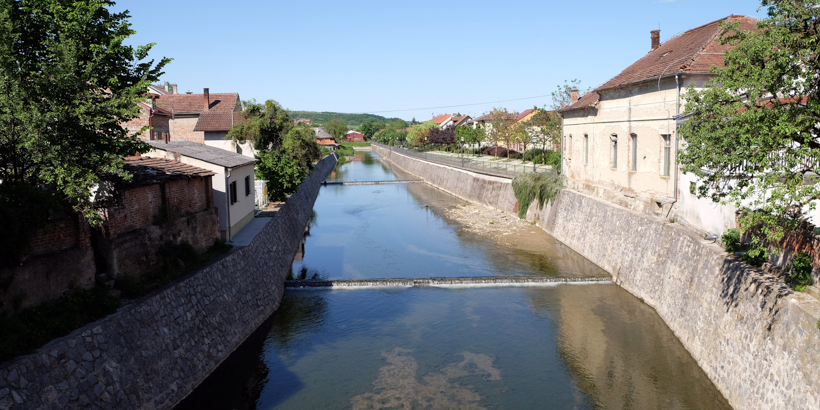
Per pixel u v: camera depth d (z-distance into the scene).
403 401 14.42
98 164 12.82
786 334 11.19
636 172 25.94
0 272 10.58
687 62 22.11
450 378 15.75
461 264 27.84
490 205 47.22
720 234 17.14
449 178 61.91
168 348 13.66
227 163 23.55
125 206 15.08
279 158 43.38
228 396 14.64
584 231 29.22
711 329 15.03
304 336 18.78
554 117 56.06
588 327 19.08
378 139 189.38
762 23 11.17
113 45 13.47
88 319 11.95
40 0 12.89
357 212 45.97
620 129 27.70
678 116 20.91
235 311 17.95
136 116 13.43
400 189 64.12
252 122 49.47
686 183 20.20
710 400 13.80
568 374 15.84
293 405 14.19
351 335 18.89
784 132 10.12
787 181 10.74
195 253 17.94
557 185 35.59
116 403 11.29
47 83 12.03
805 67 11.05
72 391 10.36
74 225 12.88
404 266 27.66
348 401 14.44
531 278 24.20
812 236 11.88
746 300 13.30
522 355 17.19
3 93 11.67
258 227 25.62
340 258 29.62
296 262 28.88
